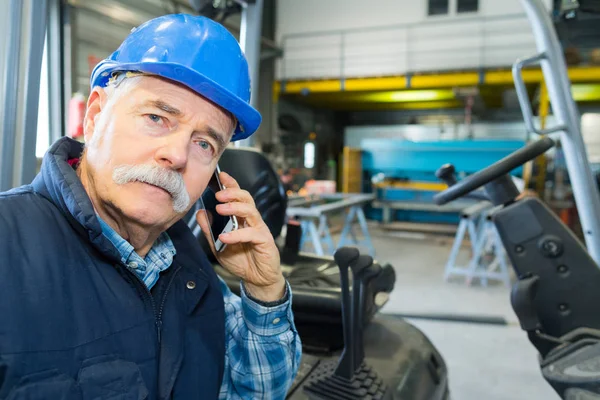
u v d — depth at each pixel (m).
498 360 2.45
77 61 2.84
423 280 4.25
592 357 1.27
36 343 0.52
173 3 4.04
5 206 0.57
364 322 1.27
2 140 1.07
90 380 0.56
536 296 1.43
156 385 0.66
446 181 1.56
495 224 1.48
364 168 7.27
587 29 5.96
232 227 0.74
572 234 1.40
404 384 1.25
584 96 7.74
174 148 0.60
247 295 0.78
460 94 7.70
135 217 0.61
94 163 0.62
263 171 1.68
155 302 0.71
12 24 1.06
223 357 0.80
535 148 1.38
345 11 8.65
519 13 7.66
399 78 7.74
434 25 8.12
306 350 1.46
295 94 8.80
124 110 0.61
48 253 0.56
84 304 0.58
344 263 1.11
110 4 3.24
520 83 1.61
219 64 0.65
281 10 9.04
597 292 1.38
